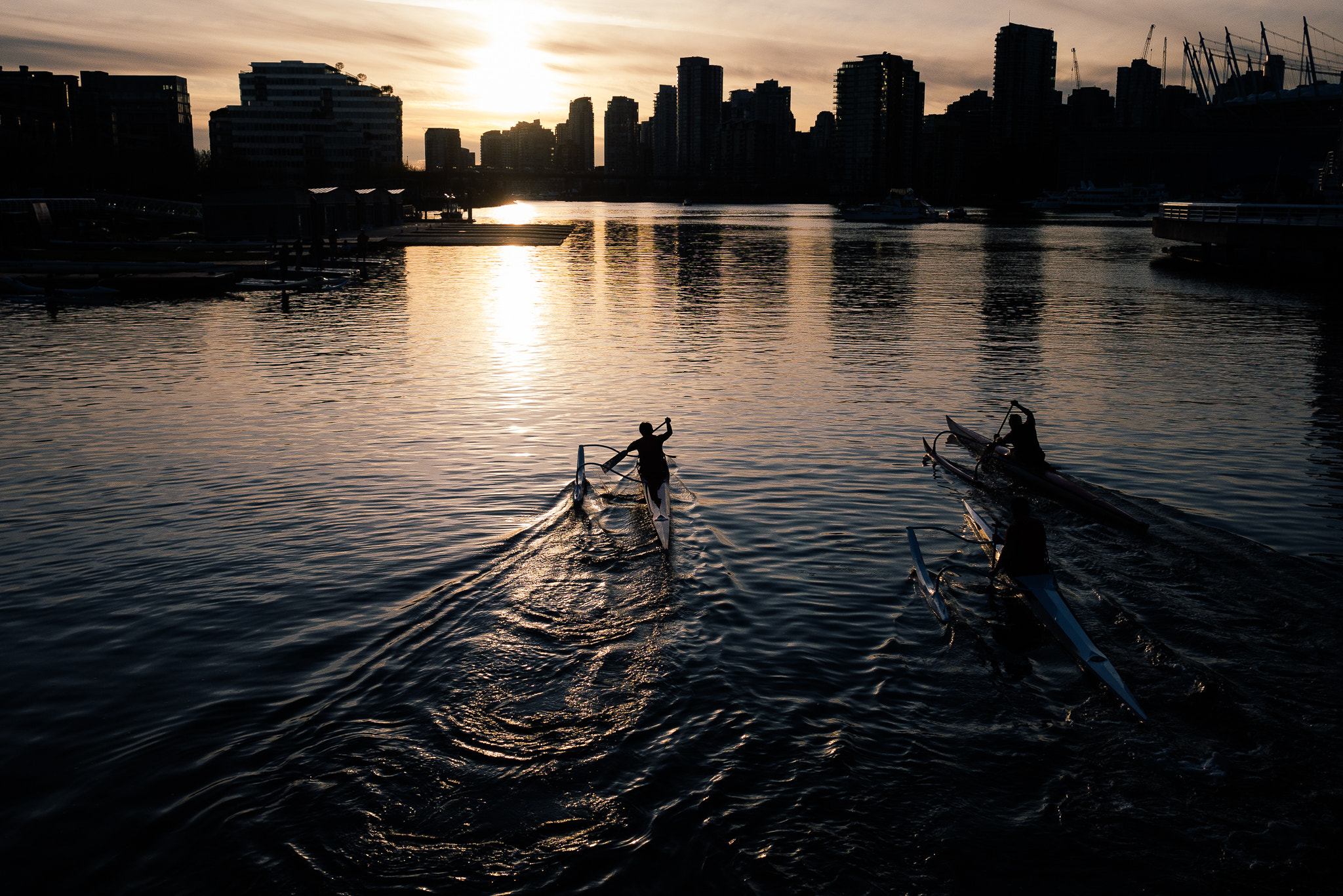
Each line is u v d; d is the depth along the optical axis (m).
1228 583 10.70
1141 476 15.20
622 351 27.84
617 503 13.78
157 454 16.22
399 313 36.88
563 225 137.25
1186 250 66.19
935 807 6.87
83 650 9.16
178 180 119.31
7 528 12.52
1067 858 6.34
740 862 6.29
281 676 8.68
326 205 80.75
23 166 98.88
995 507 13.73
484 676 8.73
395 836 6.56
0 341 28.94
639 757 7.46
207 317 35.38
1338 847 6.44
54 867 6.21
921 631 9.76
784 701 8.32
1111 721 8.00
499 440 17.30
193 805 6.85
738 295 44.81
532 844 6.48
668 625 9.79
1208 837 6.55
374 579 10.93
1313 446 17.08
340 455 16.19
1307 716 7.98
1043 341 30.30
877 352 27.98
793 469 15.68
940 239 107.25
